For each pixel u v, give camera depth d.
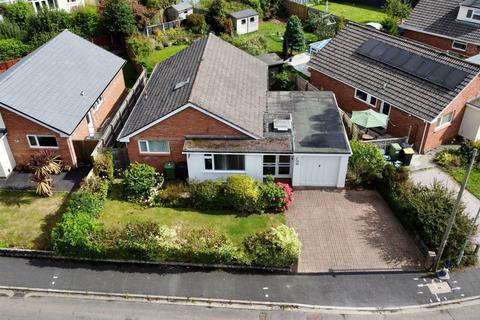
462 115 33.06
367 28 38.72
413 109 31.44
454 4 44.69
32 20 49.09
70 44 36.31
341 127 30.00
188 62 34.06
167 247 23.09
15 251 24.34
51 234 24.30
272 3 62.03
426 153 32.41
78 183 29.44
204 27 54.09
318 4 66.44
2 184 29.45
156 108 29.56
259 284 22.73
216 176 28.88
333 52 38.66
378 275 23.06
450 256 23.00
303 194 28.33
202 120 27.91
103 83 35.03
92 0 58.91
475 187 28.94
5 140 29.58
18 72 30.34
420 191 25.69
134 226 24.06
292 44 47.78
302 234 25.36
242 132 28.12
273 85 41.41
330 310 21.48
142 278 23.16
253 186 26.53
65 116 29.89
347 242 24.88
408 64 33.94
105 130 32.03
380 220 26.27
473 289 22.39
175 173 29.56
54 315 21.41
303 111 31.88
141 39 48.75
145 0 54.97
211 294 22.28
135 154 29.44
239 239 24.77
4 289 22.69
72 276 23.31
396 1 53.81
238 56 36.53
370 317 21.12
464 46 42.66
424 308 21.55
